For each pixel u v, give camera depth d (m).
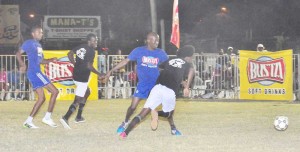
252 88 23.62
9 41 37.94
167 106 11.84
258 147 10.91
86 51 14.38
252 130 13.73
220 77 24.64
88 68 14.30
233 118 16.61
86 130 13.64
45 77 14.02
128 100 23.50
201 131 13.51
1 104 21.52
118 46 46.47
